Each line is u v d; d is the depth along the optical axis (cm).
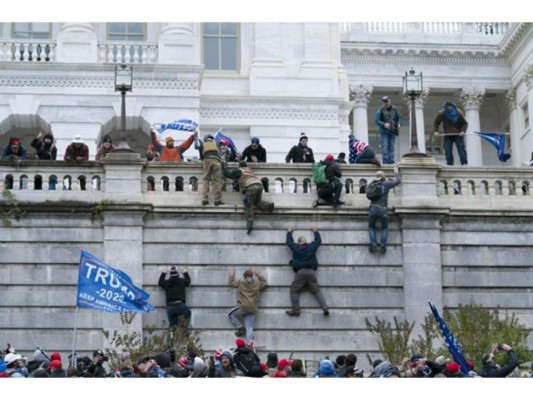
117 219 5934
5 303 5828
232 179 6053
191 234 5962
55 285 5862
